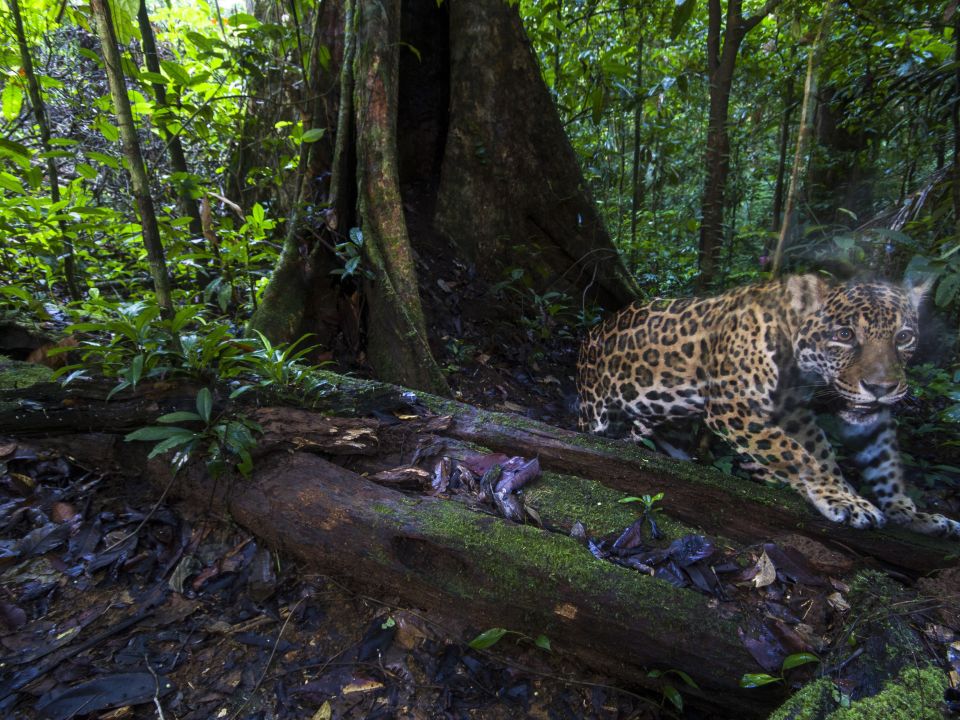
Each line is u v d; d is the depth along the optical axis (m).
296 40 4.73
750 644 2.19
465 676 2.23
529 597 2.28
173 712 1.96
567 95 6.67
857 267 4.36
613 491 2.91
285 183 5.40
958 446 3.96
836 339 2.77
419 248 5.46
